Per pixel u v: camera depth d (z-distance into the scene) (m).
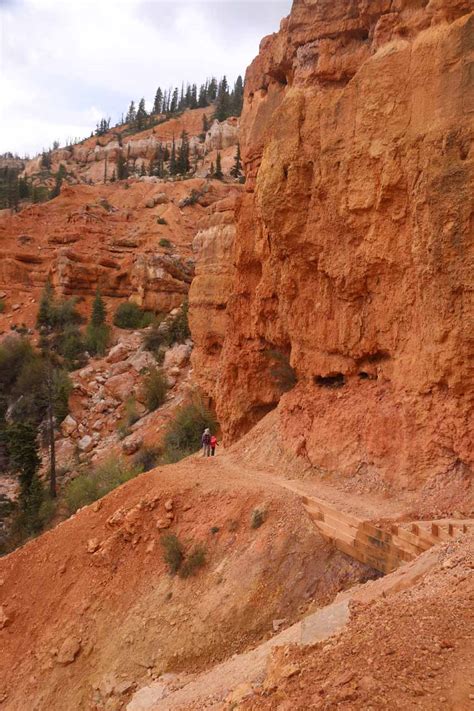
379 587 9.05
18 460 33.28
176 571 13.95
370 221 14.87
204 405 33.03
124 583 14.45
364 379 16.22
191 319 33.44
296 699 5.12
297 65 18.50
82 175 130.88
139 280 60.75
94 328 56.19
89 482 30.39
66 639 13.88
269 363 22.39
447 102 12.73
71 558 15.89
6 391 49.88
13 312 63.97
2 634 15.07
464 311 12.28
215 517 14.64
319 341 17.14
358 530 11.89
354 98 15.30
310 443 16.45
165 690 11.25
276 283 20.44
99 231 71.00
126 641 13.08
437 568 8.11
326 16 17.66
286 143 17.09
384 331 14.95
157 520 15.22
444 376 12.71
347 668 5.34
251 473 16.95
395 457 13.96
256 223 22.53
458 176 12.24
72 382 45.94
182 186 86.12
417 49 13.57
